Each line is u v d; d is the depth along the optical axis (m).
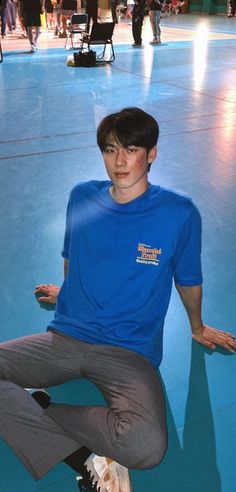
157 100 7.67
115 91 8.30
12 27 17.44
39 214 3.95
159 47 14.03
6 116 6.81
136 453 1.64
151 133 1.73
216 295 2.95
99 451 1.68
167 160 5.18
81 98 7.81
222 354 2.49
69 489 1.83
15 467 1.92
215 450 1.98
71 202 2.01
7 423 1.72
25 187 4.47
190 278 2.03
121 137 1.71
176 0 25.03
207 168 4.97
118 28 19.67
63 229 3.71
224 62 11.22
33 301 2.89
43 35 17.09
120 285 1.88
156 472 1.90
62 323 1.98
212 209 4.05
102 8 27.67
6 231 3.67
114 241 1.86
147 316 1.92
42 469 1.74
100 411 1.70
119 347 1.90
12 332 2.63
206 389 2.28
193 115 6.86
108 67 10.69
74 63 10.77
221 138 5.91
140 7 13.81
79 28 14.16
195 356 2.47
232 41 15.25
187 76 9.57
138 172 1.76
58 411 1.72
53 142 5.75
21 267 3.22
